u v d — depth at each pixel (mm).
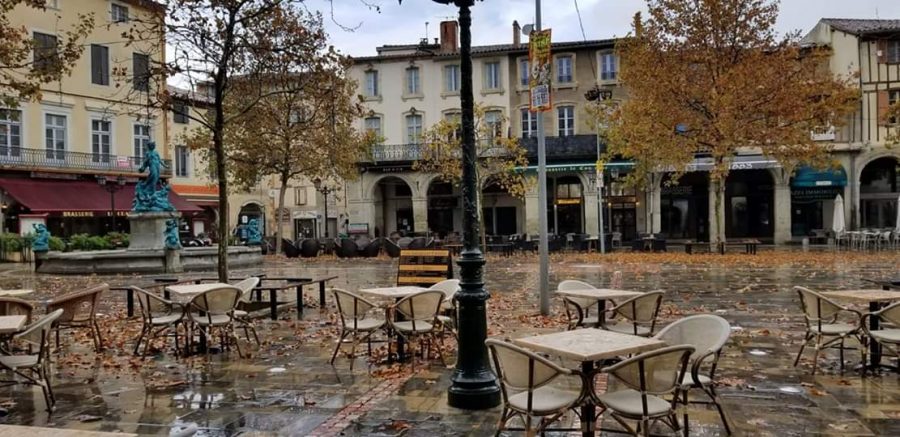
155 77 11906
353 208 38969
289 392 6156
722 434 4770
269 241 37219
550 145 35938
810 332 6727
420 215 38312
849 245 28938
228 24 10938
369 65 39844
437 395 5973
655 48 24094
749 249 26062
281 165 30297
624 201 36062
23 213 32156
